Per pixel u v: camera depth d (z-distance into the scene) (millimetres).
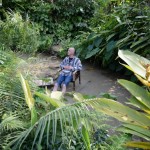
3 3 8430
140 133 2650
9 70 3432
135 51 5715
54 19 9117
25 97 2686
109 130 3367
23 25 5770
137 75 2773
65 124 2441
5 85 2973
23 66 3840
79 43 7469
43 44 7762
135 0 6465
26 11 8797
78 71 5676
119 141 2777
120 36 6418
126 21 6344
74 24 9195
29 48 5562
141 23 6207
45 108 2924
